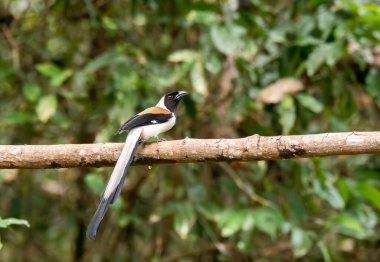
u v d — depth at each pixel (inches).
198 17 414.6
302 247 409.7
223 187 443.5
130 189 474.6
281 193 454.0
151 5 472.4
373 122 529.0
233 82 444.5
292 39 458.0
